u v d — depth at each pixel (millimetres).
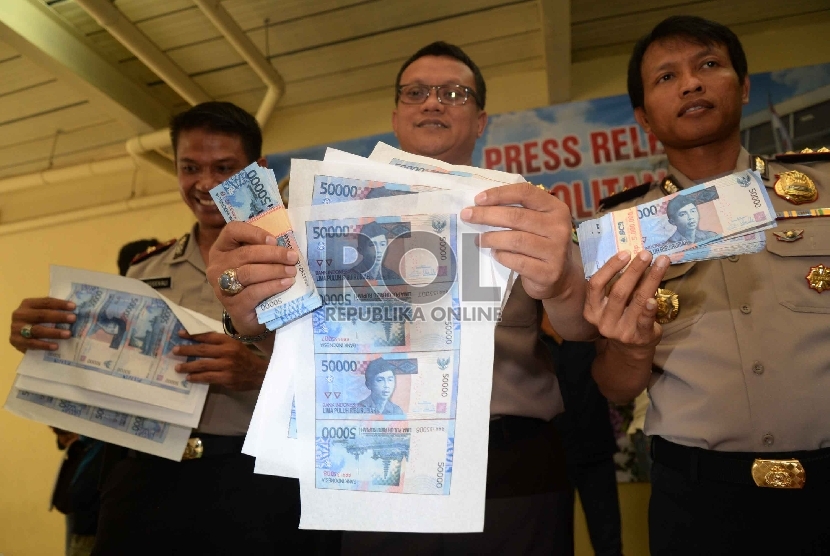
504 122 3078
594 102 3010
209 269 817
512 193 733
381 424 723
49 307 1239
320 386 744
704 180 1211
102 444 1809
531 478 959
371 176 772
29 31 2562
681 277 1119
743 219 792
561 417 1906
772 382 982
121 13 2529
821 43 2873
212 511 1190
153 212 3695
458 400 716
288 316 751
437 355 731
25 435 3643
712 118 1160
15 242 3938
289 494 1255
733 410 983
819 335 992
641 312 834
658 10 2814
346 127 3389
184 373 1199
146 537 1183
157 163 3395
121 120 3195
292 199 778
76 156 3775
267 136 3494
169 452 1185
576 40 3016
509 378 1002
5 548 3479
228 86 3232
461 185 754
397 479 705
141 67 3107
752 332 1025
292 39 2891
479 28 2875
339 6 2699
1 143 3596
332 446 726
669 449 1037
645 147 2900
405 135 1367
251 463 1246
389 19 2799
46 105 3266
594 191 2910
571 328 958
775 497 923
